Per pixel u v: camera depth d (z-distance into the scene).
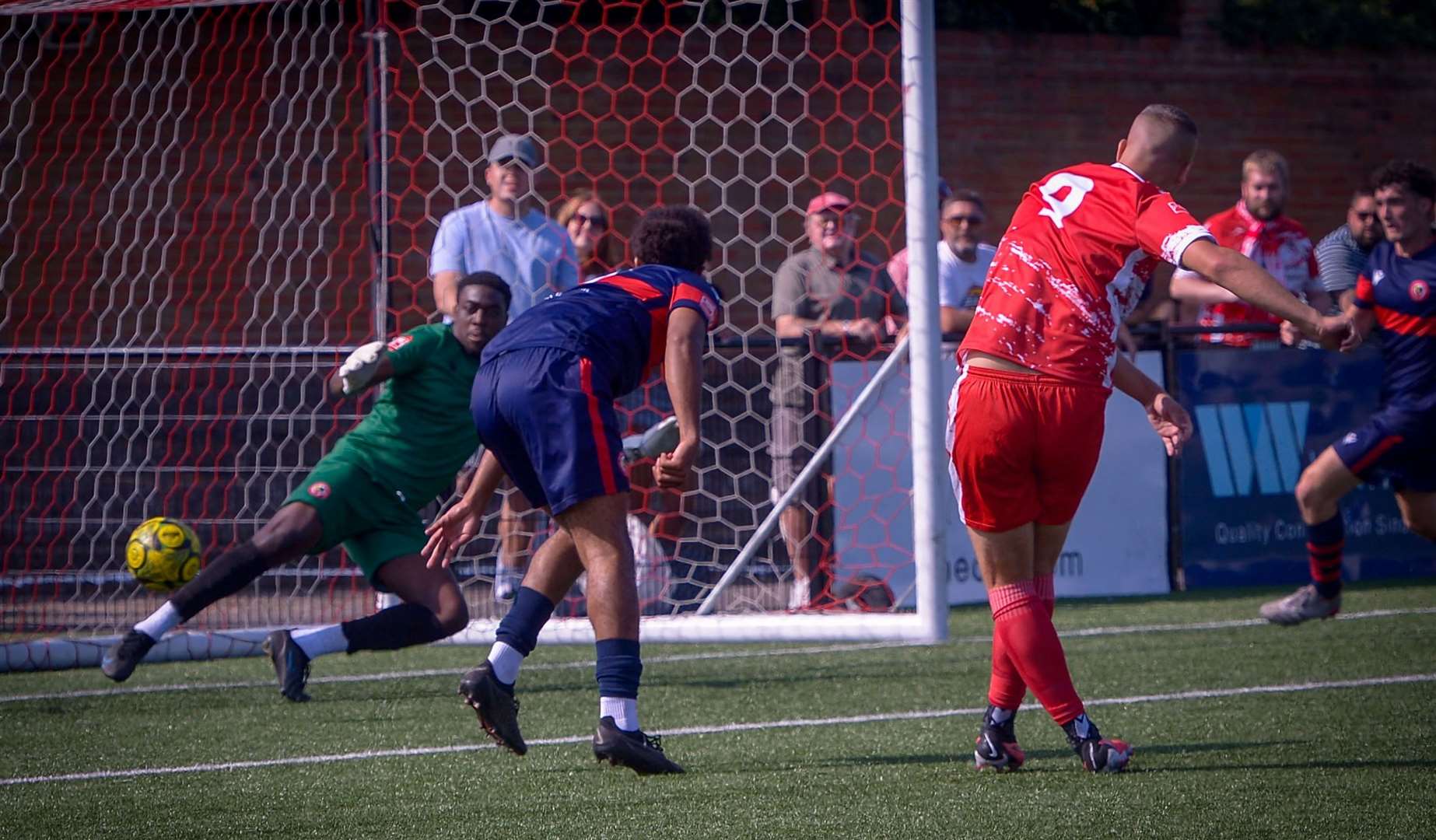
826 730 16.12
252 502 28.78
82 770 14.64
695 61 40.38
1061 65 44.28
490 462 15.17
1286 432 29.95
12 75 37.31
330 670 21.59
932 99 21.94
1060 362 12.88
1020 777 13.37
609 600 13.21
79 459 28.67
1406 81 46.91
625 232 40.12
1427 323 20.25
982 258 27.59
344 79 38.41
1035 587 13.92
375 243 28.19
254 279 38.19
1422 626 23.50
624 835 11.53
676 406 13.25
